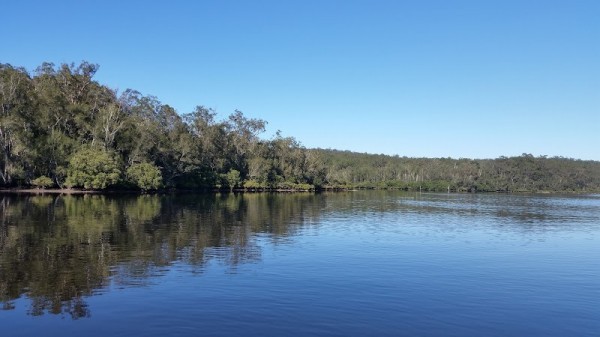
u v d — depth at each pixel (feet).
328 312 52.49
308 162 524.93
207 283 64.23
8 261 76.13
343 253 91.30
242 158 435.12
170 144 325.83
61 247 90.07
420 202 312.29
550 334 48.14
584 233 142.10
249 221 149.38
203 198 280.92
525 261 88.43
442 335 46.68
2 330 45.34
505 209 257.34
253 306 53.98
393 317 51.67
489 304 57.98
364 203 283.38
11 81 253.65
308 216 175.83
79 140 278.67
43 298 55.88
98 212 160.97
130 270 71.51
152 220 142.51
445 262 84.69
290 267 76.18
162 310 51.85
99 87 320.91
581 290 65.77
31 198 222.48
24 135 248.11
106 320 48.37
